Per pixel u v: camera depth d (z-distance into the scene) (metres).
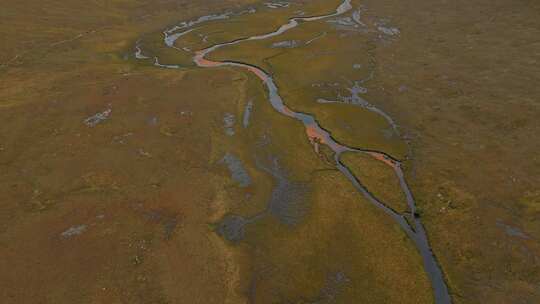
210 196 34.75
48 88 52.88
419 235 30.53
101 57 63.94
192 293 26.72
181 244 30.28
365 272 27.84
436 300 25.92
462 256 28.41
